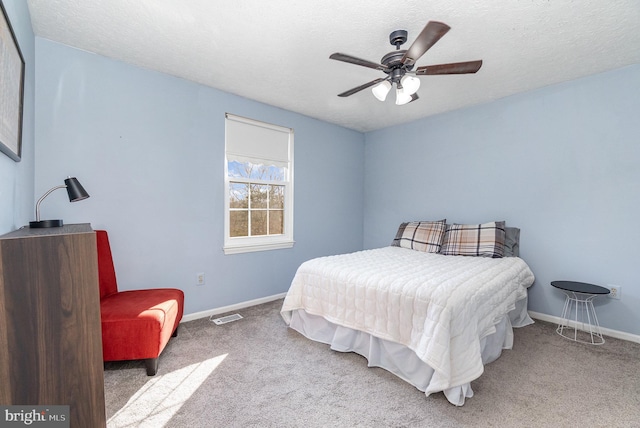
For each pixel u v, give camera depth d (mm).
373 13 1798
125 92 2438
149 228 2580
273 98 3219
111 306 1965
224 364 2012
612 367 1991
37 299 983
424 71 1904
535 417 1502
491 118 3256
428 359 1553
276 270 3531
